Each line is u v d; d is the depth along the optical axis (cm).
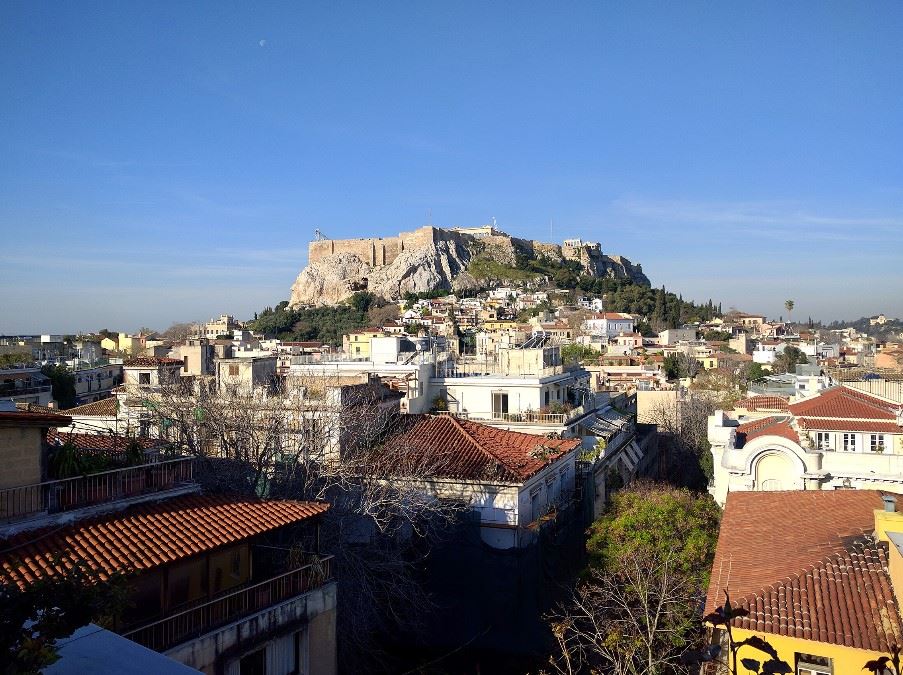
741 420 5575
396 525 3136
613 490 4872
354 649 2814
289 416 3712
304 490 3005
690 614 2612
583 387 6091
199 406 3603
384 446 3600
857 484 3716
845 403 4194
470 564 3269
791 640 1733
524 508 3328
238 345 13500
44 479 1886
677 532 3284
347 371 5353
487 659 3120
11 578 1495
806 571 1988
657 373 11844
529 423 4697
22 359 7794
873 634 1703
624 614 2750
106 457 2120
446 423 3906
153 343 13412
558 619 3150
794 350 14212
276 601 2047
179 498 2177
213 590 1994
